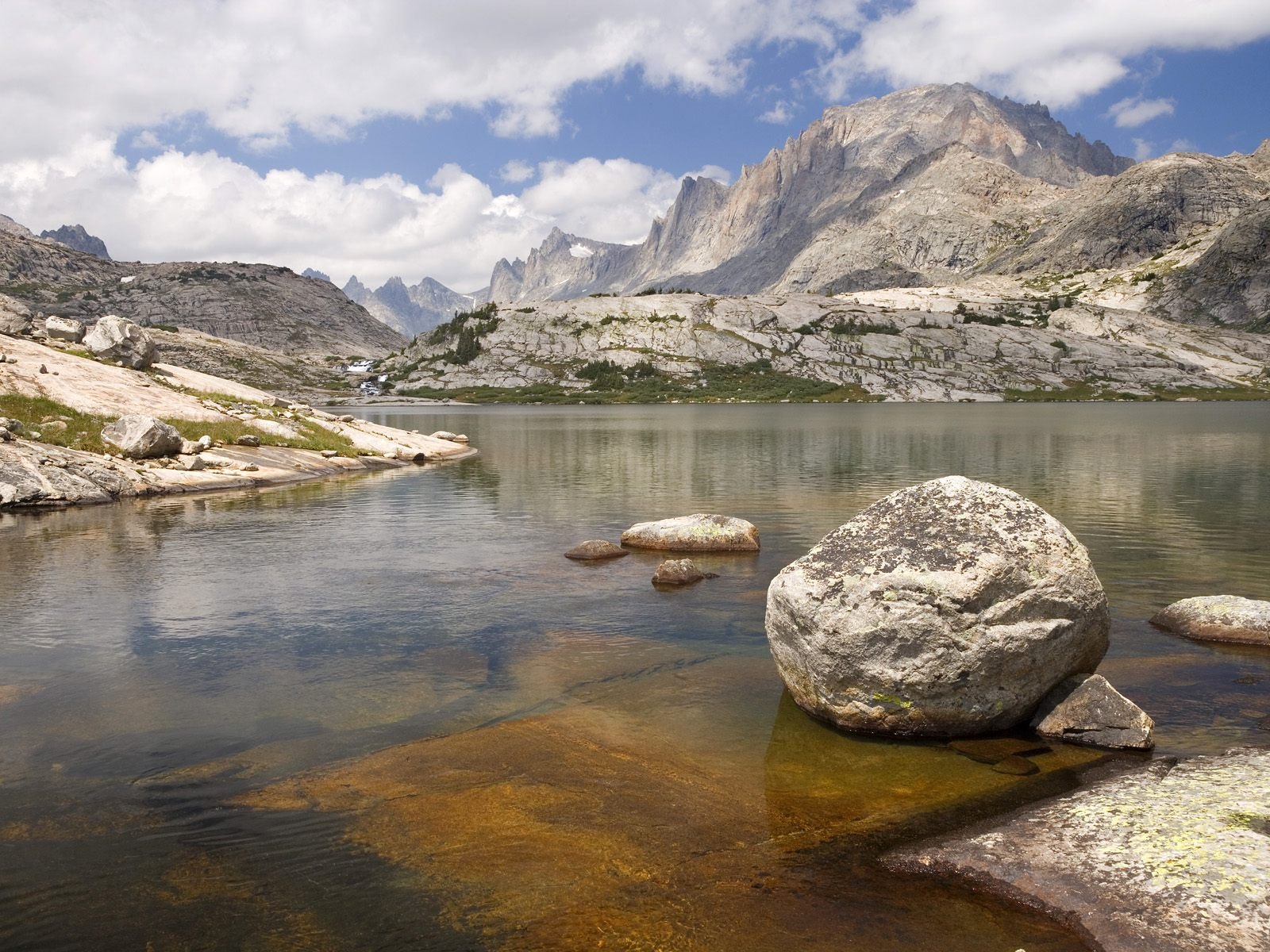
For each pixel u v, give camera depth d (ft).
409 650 55.36
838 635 40.98
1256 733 40.29
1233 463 193.16
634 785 35.12
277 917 25.81
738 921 25.49
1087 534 98.37
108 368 181.78
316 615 64.34
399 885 27.48
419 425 444.14
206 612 64.90
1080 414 546.26
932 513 43.32
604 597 70.28
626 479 165.78
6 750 38.63
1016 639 39.86
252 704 45.11
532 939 24.71
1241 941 22.72
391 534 101.71
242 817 32.12
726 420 485.97
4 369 154.71
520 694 46.91
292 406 227.20
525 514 118.52
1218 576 76.38
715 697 46.55
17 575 77.82
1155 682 47.75
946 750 39.58
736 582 75.77
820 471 179.63
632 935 24.85
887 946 24.18
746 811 32.86
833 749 39.52
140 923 25.54
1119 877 26.30
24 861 28.99
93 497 127.24
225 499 134.21
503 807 33.04
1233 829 27.99
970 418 492.13
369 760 37.58
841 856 29.27
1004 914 25.59
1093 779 35.68
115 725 41.86
